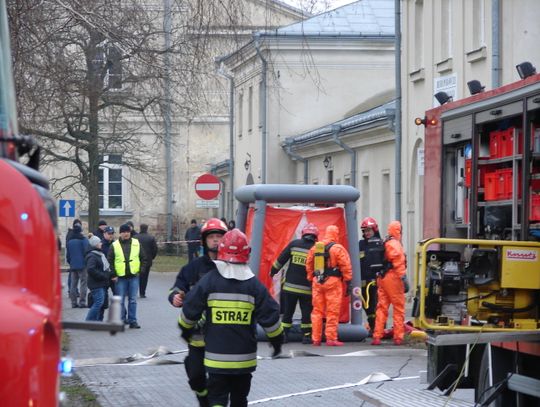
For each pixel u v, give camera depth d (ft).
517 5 77.87
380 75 158.92
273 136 159.02
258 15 61.46
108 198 196.24
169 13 59.11
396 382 49.06
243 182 177.27
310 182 151.84
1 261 13.01
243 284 30.45
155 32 58.54
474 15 86.69
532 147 30.66
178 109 77.77
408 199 102.58
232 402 31.24
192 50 59.00
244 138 176.24
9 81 15.64
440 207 37.45
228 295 30.35
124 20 57.72
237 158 182.50
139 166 133.49
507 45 79.82
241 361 30.35
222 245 30.78
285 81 156.87
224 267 30.53
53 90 62.95
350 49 157.89
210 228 35.19
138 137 140.26
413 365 56.03
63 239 189.06
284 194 68.44
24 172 13.98
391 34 156.76
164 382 49.98
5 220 13.09
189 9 58.44
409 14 102.58
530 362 31.60
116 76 74.54
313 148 144.36
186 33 58.75
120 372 53.78
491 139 33.63
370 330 70.59
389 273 65.62
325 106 158.40
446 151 37.37
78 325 15.31
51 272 13.33
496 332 30.48
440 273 31.32
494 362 32.83
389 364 56.49
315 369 54.39
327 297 65.57
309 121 158.61
